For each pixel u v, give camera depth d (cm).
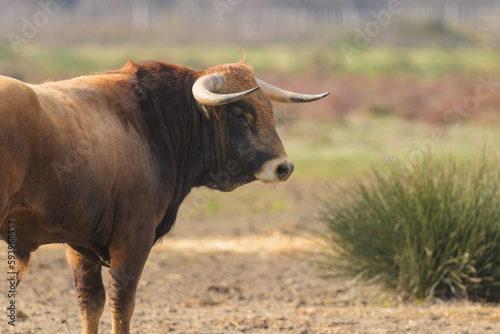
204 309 2453
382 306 2491
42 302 2461
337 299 2605
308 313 2378
